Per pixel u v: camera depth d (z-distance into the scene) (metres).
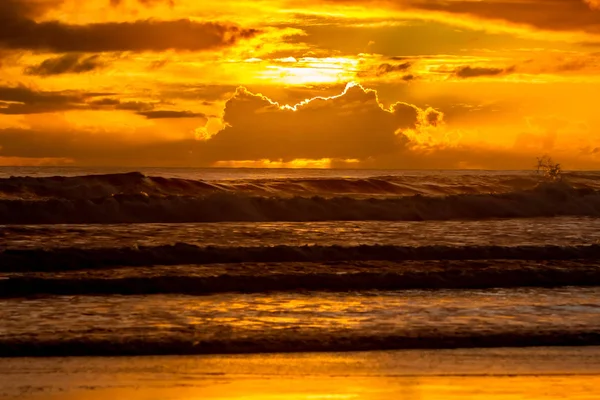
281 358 34.53
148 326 38.78
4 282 46.84
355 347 36.12
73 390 29.98
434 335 37.78
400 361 34.31
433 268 53.97
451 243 67.56
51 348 34.97
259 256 57.28
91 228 73.56
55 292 46.69
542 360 34.75
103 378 31.48
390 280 50.41
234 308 43.00
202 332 37.69
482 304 44.78
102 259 55.25
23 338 36.03
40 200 80.81
